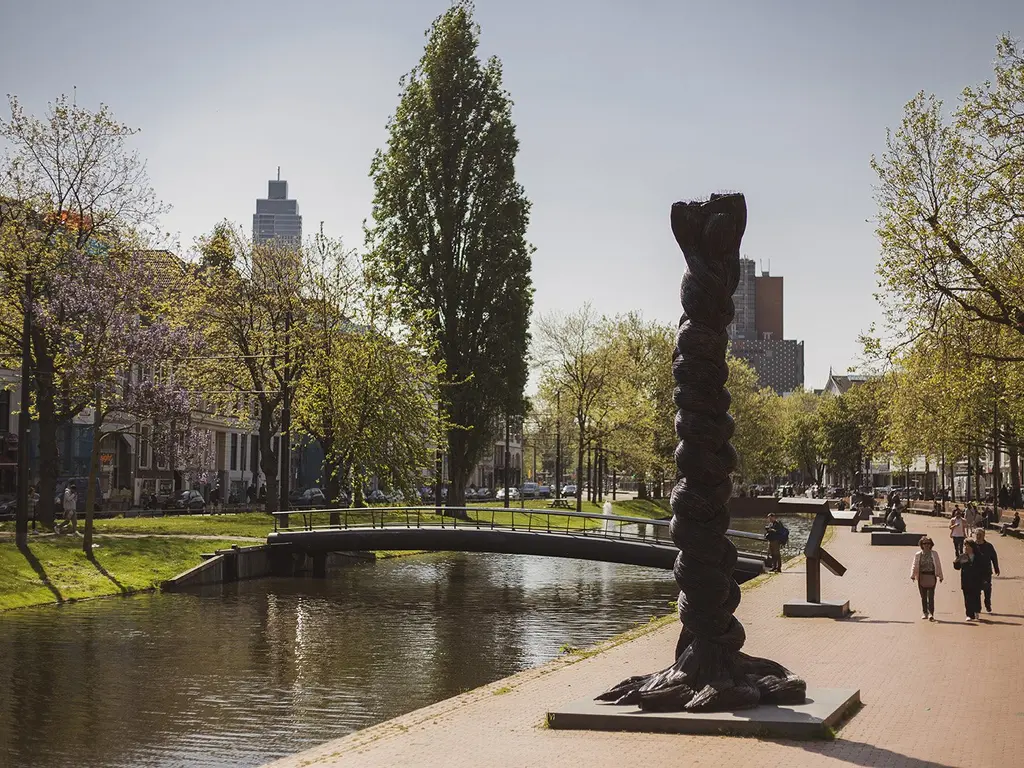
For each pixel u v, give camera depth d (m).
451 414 60.59
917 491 126.94
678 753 10.90
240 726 17.91
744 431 102.25
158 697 20.27
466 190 61.91
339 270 53.19
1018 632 20.95
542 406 90.81
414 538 43.22
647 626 23.11
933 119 33.41
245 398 53.88
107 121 43.91
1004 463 108.00
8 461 61.03
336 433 50.84
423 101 62.47
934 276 33.09
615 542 40.00
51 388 42.62
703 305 13.37
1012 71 32.66
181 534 46.56
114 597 34.81
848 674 15.98
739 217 13.46
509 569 50.09
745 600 27.23
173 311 48.84
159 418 41.94
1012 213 32.34
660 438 87.62
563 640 27.97
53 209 42.91
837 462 125.88
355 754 11.55
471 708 14.20
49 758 15.81
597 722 12.40
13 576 33.62
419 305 60.34
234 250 53.03
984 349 34.16
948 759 10.52
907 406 48.84
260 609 33.88
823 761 10.43
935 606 25.72
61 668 23.06
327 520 58.00
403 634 28.86
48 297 41.03
